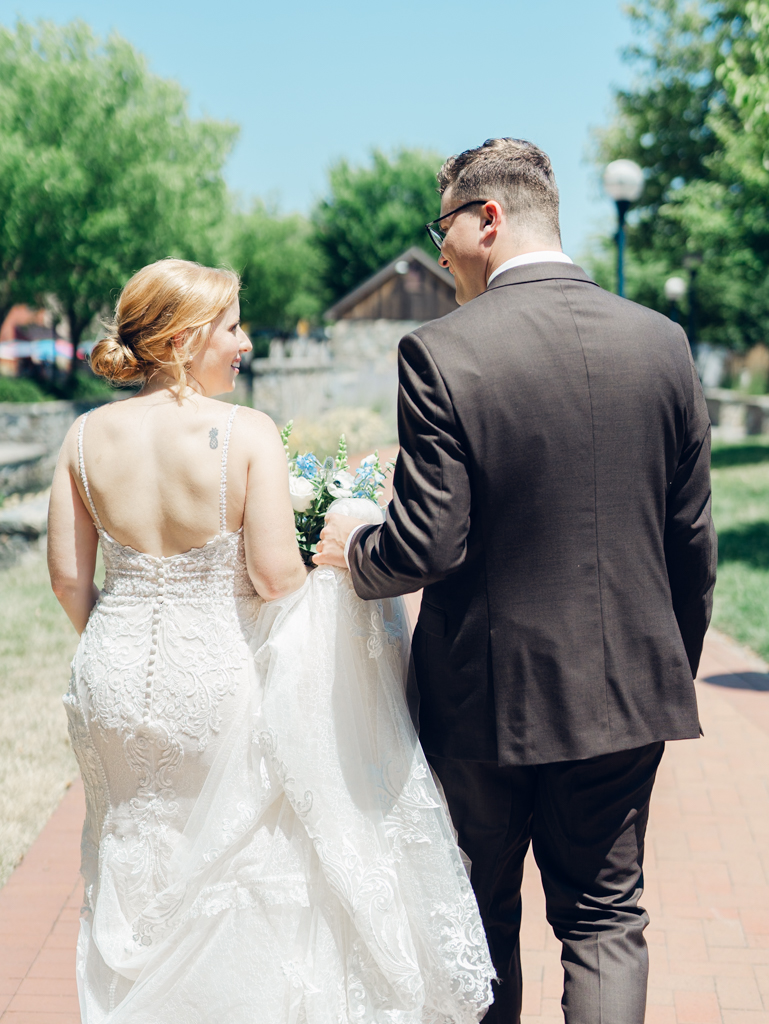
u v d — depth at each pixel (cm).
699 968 276
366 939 183
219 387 206
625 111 2347
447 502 168
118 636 193
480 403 170
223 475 188
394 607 210
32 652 602
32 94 2020
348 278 5078
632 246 2469
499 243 186
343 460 221
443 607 185
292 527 195
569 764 181
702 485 185
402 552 171
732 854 342
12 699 510
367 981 186
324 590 196
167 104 2338
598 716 174
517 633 175
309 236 5244
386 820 190
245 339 208
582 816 184
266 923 185
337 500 211
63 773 413
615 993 176
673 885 322
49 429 1928
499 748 177
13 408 1889
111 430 193
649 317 181
